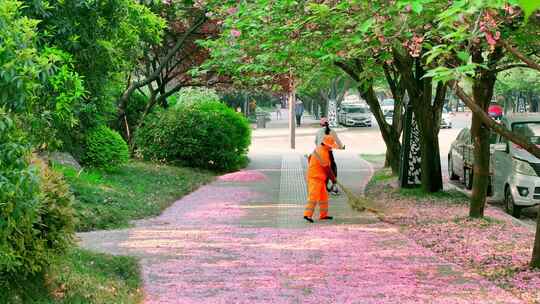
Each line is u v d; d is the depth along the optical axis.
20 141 6.62
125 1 16.55
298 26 10.42
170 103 33.19
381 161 29.34
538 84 51.16
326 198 14.48
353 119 57.00
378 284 9.12
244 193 19.11
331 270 9.91
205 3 15.11
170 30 24.80
